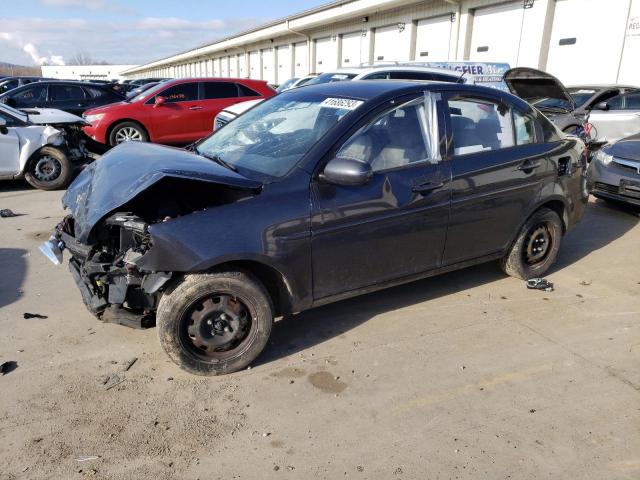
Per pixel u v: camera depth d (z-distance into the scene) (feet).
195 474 8.21
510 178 13.64
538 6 52.24
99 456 8.54
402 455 8.63
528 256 15.25
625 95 37.14
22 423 9.23
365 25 79.97
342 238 11.18
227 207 10.14
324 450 8.73
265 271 11.03
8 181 29.40
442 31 64.95
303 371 10.94
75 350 11.57
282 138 12.08
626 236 20.27
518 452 8.69
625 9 45.29
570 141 15.67
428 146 12.40
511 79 27.02
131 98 40.40
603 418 9.56
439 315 13.41
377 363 11.25
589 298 14.49
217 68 170.71
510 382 10.62
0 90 57.98
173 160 11.00
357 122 11.46
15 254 17.28
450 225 12.81
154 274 10.00
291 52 108.06
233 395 10.13
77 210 11.13
